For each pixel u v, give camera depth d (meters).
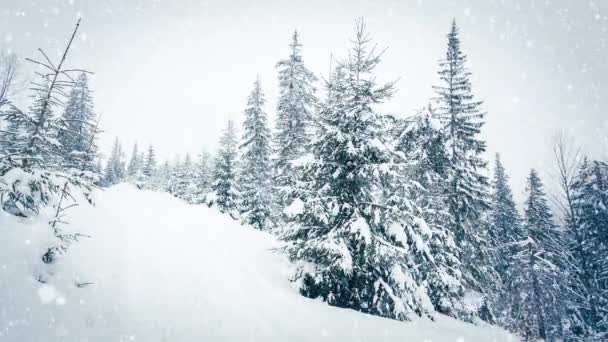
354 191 10.64
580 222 20.62
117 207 14.55
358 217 9.78
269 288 8.82
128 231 10.06
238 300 7.38
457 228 17.06
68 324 4.82
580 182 21.30
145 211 15.29
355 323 7.90
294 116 22.12
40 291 5.30
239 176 28.78
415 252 12.22
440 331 10.14
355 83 10.87
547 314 19.28
